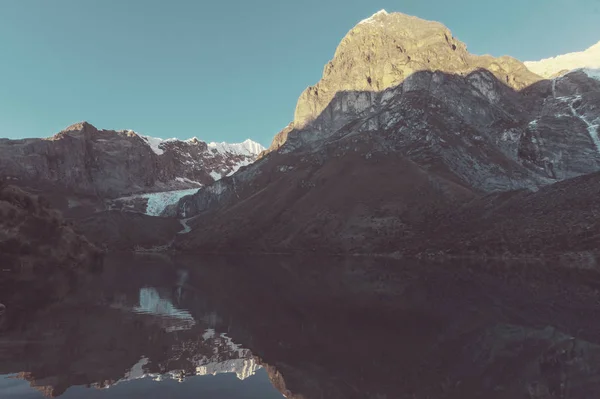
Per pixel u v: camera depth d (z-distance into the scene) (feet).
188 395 44.29
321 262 392.27
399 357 61.72
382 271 262.06
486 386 49.39
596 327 81.82
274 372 53.93
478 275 213.25
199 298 129.59
